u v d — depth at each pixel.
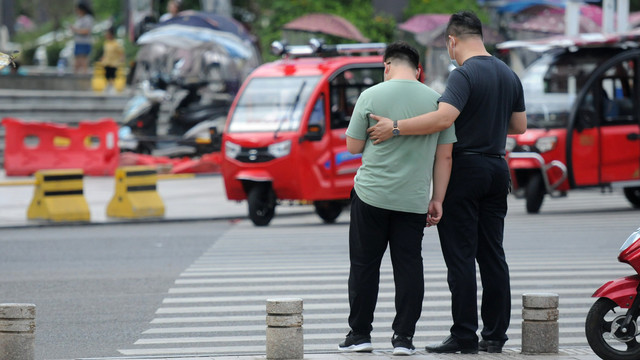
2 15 90.19
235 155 36.84
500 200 16.03
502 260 16.09
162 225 38.09
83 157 56.62
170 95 58.84
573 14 48.41
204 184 52.47
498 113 15.82
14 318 14.98
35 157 56.12
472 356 15.62
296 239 32.91
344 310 21.14
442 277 24.80
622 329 14.98
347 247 30.67
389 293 22.98
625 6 47.50
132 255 29.53
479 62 15.82
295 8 60.22
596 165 38.25
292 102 36.97
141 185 39.78
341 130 36.97
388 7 61.28
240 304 21.84
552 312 15.86
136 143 58.47
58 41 104.44
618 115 38.44
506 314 16.11
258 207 36.84
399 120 15.30
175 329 19.48
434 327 19.50
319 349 17.70
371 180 15.53
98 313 21.03
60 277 25.66
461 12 16.12
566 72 38.69
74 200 38.75
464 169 15.69
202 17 61.34
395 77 15.68
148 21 65.88
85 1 79.06
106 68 76.31
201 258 28.67
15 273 26.42
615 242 30.81
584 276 24.66
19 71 75.00
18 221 38.75
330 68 37.12
